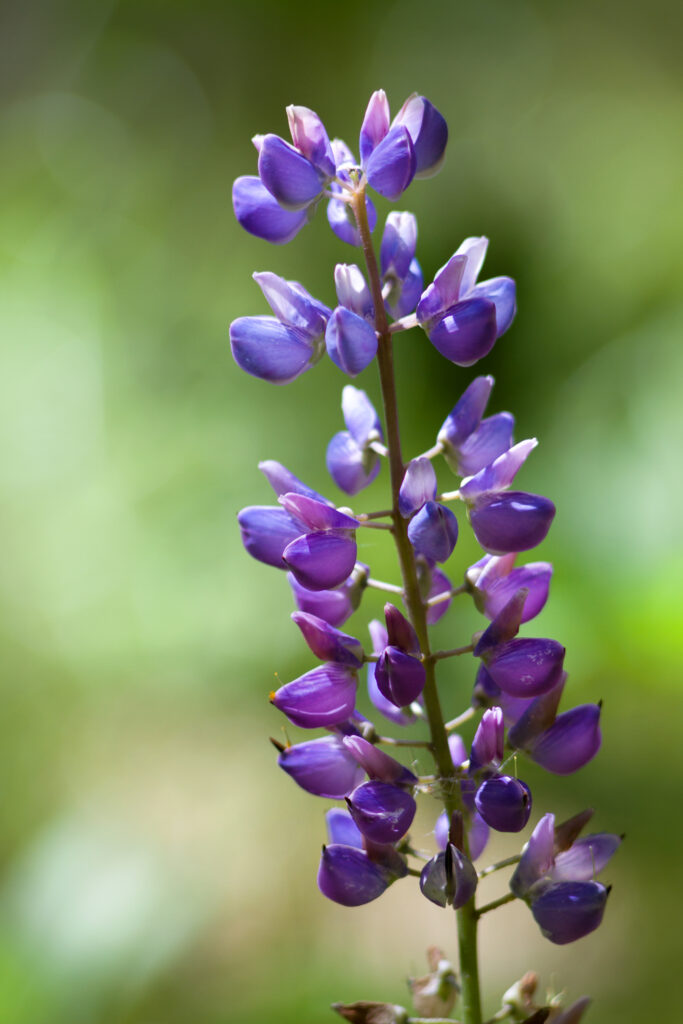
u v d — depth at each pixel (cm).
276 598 170
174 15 228
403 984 94
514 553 58
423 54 222
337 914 109
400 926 106
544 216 192
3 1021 77
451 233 191
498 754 56
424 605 57
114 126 237
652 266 176
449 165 198
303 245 209
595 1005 96
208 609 171
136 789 146
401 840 58
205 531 177
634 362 146
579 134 206
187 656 168
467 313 56
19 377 196
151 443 191
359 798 56
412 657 56
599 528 122
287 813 135
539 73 217
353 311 57
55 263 219
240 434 188
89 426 193
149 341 207
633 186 196
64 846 90
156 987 94
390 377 57
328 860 57
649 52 214
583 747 57
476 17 219
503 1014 58
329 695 57
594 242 185
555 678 57
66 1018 78
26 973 80
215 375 199
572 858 57
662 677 115
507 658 57
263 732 159
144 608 171
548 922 56
